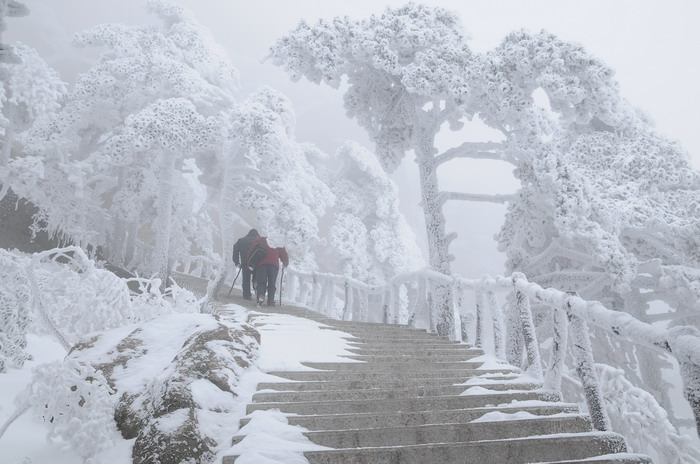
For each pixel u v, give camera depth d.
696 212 13.49
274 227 15.83
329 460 3.38
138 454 3.49
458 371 5.96
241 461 3.19
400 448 3.52
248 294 13.61
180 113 17.91
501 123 13.41
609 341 15.68
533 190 13.08
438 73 12.81
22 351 5.36
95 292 5.94
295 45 13.94
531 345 5.92
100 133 22.16
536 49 12.71
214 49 24.55
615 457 3.57
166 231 18.03
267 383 4.77
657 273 13.24
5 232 17.45
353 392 4.82
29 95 19.77
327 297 15.56
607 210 12.46
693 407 2.68
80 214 18.80
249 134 16.19
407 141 15.12
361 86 15.12
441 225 13.34
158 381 4.22
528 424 4.20
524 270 13.78
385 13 14.27
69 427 3.46
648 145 14.90
